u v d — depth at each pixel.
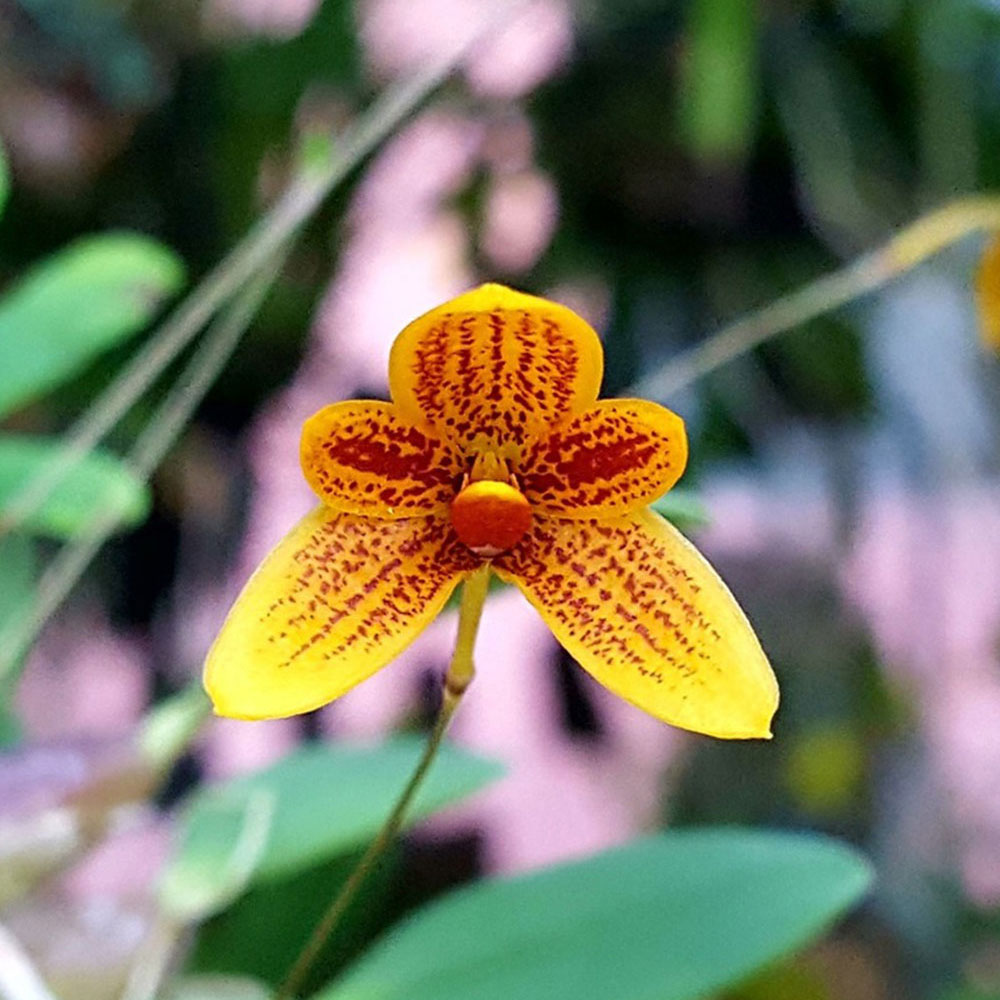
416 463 0.09
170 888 0.11
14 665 0.12
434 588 0.09
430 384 0.09
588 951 0.10
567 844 0.18
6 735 0.13
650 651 0.09
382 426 0.09
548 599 0.09
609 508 0.09
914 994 0.18
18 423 0.19
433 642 0.19
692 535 0.19
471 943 0.10
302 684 0.08
